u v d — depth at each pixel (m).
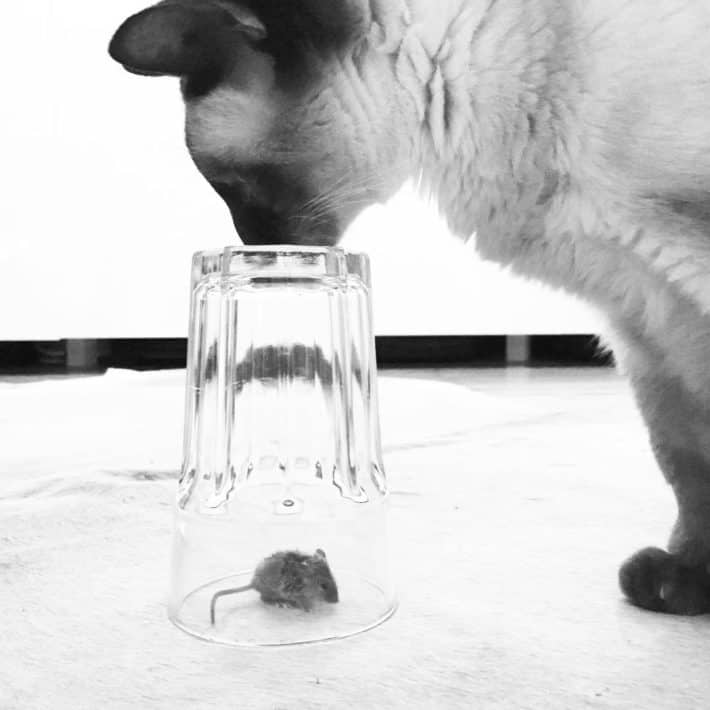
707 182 0.40
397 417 0.90
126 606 0.42
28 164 1.36
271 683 0.35
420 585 0.44
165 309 1.42
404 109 0.47
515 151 0.44
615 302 0.46
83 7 1.35
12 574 0.45
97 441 0.77
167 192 1.39
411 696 0.34
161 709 0.33
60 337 1.41
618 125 0.41
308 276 0.46
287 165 0.50
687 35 0.40
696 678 0.35
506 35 0.44
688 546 0.42
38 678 0.35
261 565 0.42
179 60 0.50
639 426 0.82
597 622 0.40
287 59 0.48
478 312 1.43
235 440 0.48
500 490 0.60
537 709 0.33
